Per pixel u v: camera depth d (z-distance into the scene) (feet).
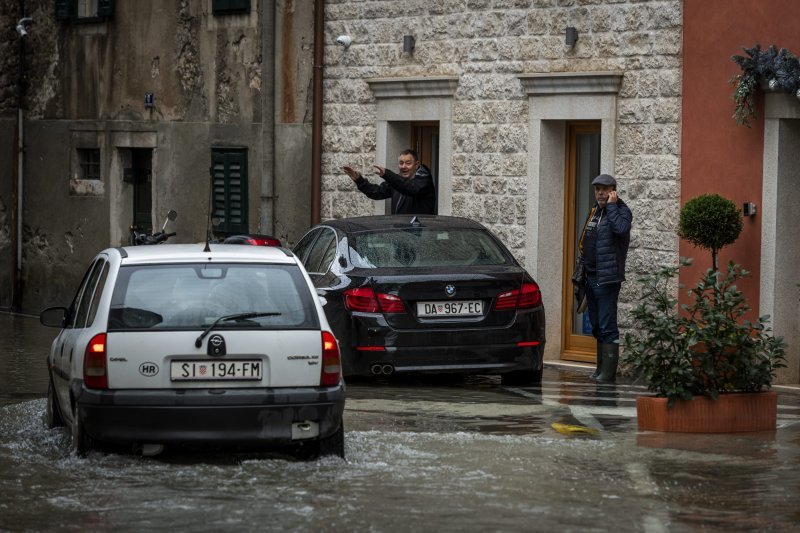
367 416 49.78
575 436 45.19
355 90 84.07
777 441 44.29
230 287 40.55
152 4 98.43
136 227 95.76
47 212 107.24
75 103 104.58
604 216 62.64
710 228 61.67
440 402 53.83
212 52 94.48
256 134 91.61
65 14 104.27
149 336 39.22
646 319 46.14
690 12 66.23
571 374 67.67
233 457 41.19
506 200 75.15
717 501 34.88
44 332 90.17
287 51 88.38
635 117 68.54
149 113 99.09
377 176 82.99
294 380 39.55
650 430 46.44
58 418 47.50
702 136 65.72
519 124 74.43
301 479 37.45
